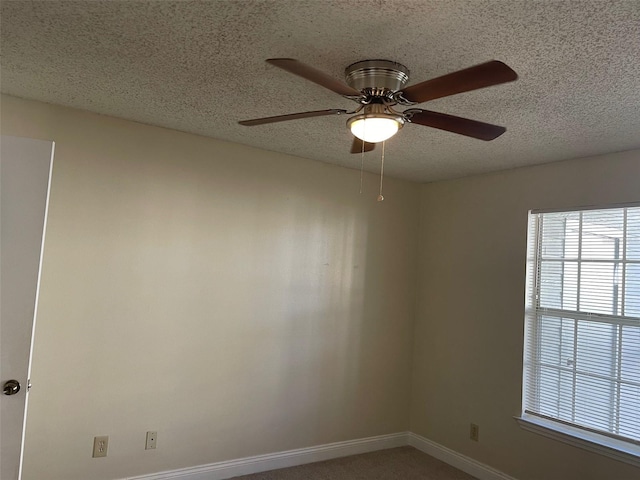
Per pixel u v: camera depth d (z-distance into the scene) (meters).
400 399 4.08
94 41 1.90
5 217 2.11
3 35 1.88
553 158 3.18
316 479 3.30
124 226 2.93
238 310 3.31
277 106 2.54
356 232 3.89
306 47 1.84
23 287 2.12
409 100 1.81
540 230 3.37
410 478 3.42
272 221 3.47
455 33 1.68
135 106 2.67
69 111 2.78
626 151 2.90
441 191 4.09
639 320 2.78
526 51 1.78
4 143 2.12
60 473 2.73
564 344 3.15
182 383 3.10
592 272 3.04
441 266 4.01
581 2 1.45
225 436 3.24
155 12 1.65
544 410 3.22
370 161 3.60
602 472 2.84
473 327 3.69
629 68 1.86
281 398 3.48
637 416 2.75
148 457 2.98
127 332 2.93
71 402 2.77
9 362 2.10
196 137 3.18
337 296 3.77
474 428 3.58
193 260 3.15
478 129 1.97
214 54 1.95
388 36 1.73
